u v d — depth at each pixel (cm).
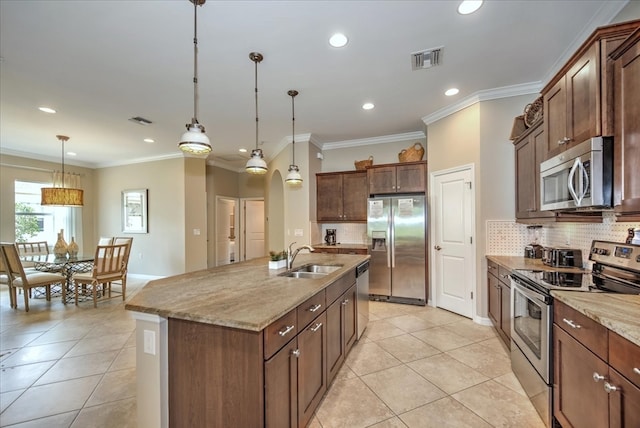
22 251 521
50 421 187
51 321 370
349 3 196
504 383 226
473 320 357
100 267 436
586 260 243
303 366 170
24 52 248
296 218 509
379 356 272
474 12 207
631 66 144
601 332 127
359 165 504
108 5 195
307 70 284
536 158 264
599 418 129
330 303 219
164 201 625
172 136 487
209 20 211
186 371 145
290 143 512
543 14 209
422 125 452
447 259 397
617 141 153
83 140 509
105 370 251
